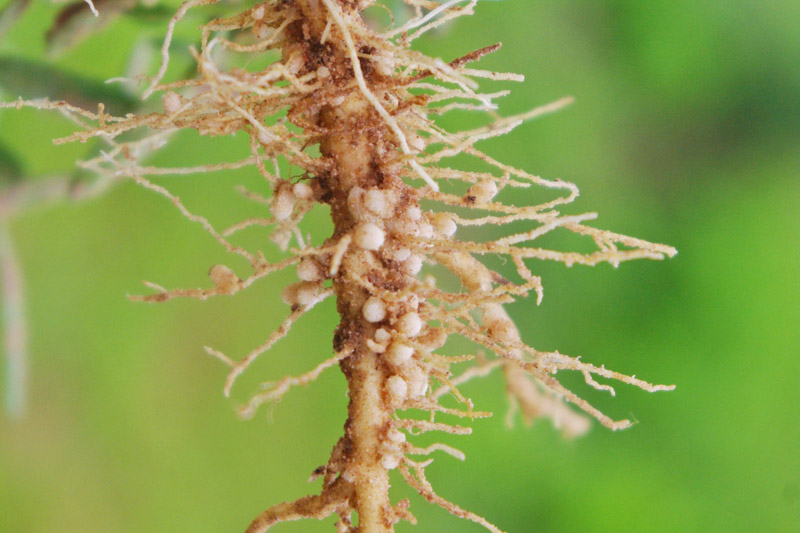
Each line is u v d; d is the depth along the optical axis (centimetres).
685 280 50
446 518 45
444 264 26
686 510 47
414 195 25
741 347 49
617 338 49
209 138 42
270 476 44
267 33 25
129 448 43
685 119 52
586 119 50
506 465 46
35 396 41
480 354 28
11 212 29
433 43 44
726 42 53
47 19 30
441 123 44
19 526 40
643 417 48
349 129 25
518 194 47
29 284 41
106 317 43
